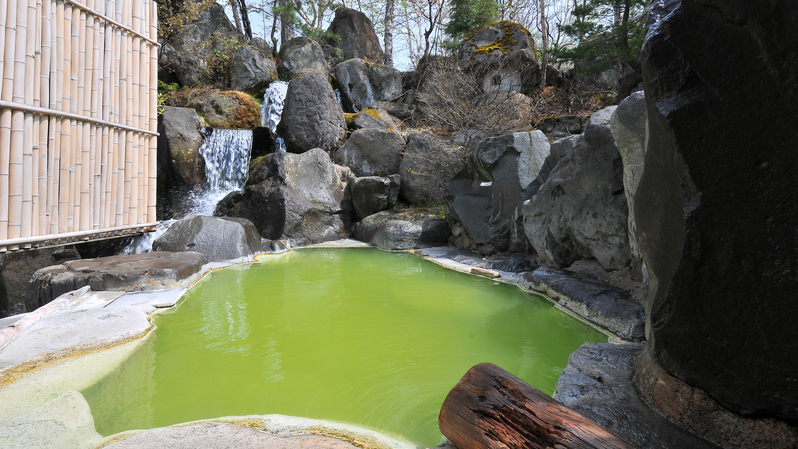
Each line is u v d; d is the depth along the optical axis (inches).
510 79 471.8
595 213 199.9
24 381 119.4
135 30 214.1
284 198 354.3
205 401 109.8
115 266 217.5
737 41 66.6
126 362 133.2
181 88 510.6
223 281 238.1
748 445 76.6
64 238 186.5
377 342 150.9
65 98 183.5
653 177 89.8
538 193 241.1
